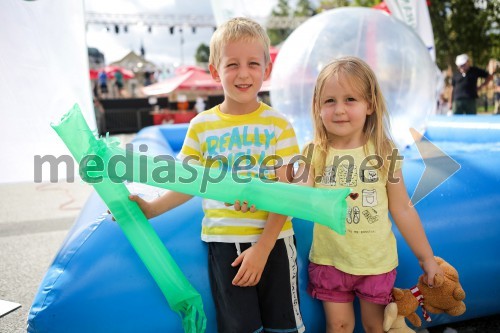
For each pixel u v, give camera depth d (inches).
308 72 106.6
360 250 55.9
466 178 72.3
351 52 103.3
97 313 54.4
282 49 117.9
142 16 590.9
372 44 103.0
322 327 62.2
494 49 415.5
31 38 89.4
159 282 53.4
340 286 57.4
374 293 56.0
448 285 59.1
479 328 75.1
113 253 57.2
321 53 105.0
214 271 54.6
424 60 108.4
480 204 69.5
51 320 53.7
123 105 549.0
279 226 51.4
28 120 89.4
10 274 107.3
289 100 112.0
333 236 57.0
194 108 598.2
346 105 55.9
